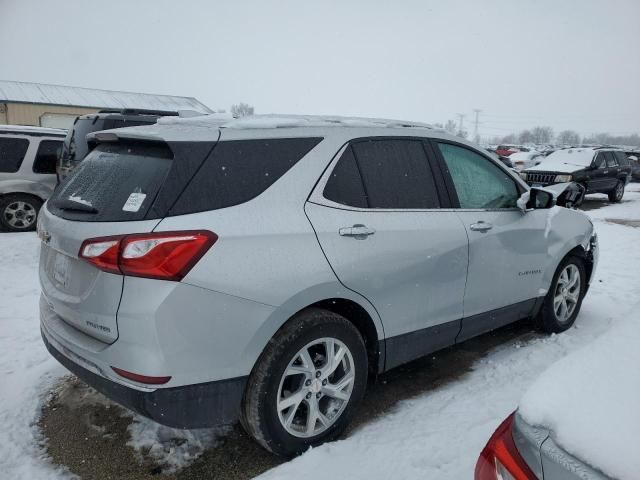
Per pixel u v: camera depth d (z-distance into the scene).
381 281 2.97
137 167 2.61
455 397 3.40
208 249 2.37
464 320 3.59
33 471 2.68
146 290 2.27
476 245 3.54
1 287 5.83
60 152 8.44
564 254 4.35
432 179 3.44
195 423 2.45
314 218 2.75
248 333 2.48
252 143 2.70
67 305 2.59
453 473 2.58
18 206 9.02
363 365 2.97
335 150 2.96
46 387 3.53
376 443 2.86
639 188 20.77
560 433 1.50
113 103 31.42
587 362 1.72
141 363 2.29
